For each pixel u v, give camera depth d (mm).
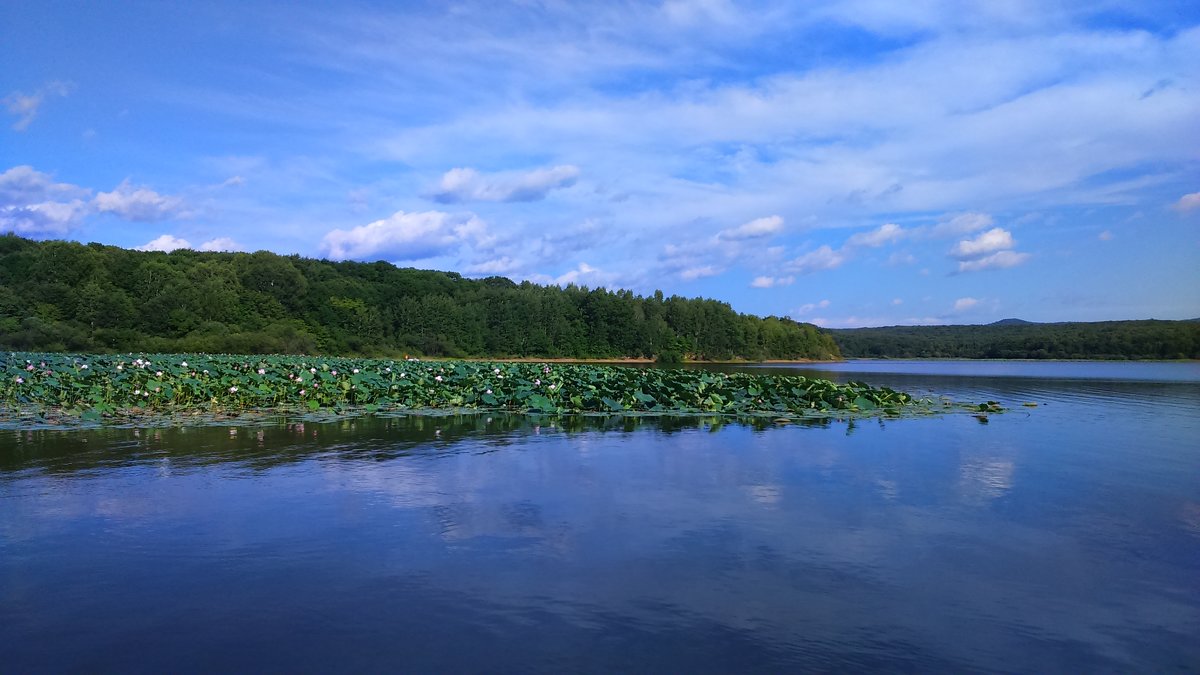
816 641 5199
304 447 13414
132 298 75312
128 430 15758
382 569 6602
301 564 6723
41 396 20859
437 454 12672
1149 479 10891
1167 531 8008
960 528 8055
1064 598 6062
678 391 22156
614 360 116375
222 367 26438
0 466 11305
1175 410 22906
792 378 26312
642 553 7090
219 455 12438
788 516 8477
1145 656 5035
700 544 7379
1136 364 105250
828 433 16016
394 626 5395
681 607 5781
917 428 17203
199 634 5250
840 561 6898
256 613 5613
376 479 10422
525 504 8969
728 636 5270
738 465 11711
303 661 4832
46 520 8125
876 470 11398
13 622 5449
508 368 28969
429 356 97250
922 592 6160
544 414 20109
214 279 81938
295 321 86562
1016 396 30094
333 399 22078
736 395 22641
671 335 119938
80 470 11000
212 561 6805
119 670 4711
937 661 4922
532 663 4816
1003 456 12961
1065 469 11703
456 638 5191
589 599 5934
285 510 8609
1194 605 5934
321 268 105375
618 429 16562
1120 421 19250
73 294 69812
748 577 6453
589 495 9469
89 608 5711
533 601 5879
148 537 7527
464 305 107000
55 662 4820
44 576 6398
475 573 6512
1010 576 6566
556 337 112188
